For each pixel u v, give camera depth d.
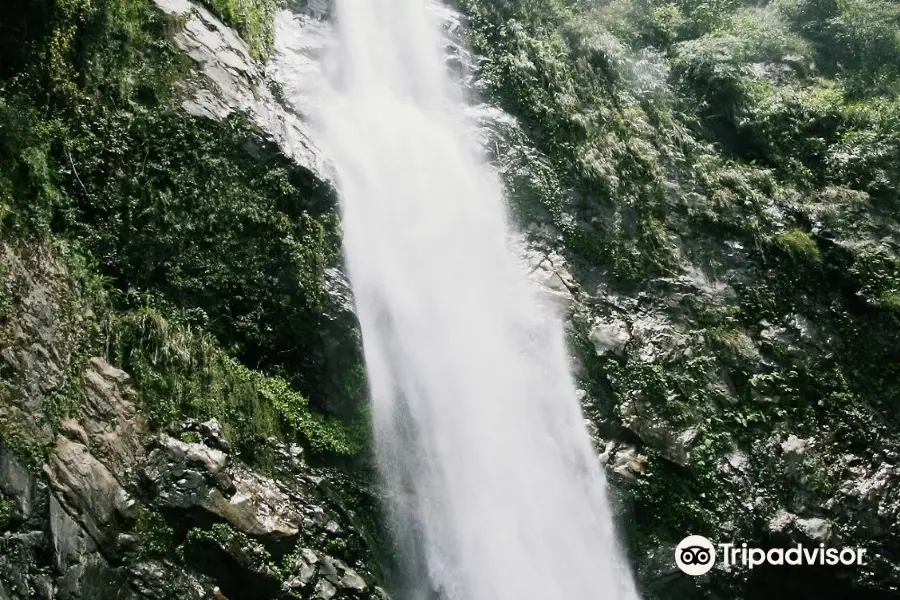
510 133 16.52
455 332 13.71
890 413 15.04
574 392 14.03
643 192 16.38
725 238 16.36
